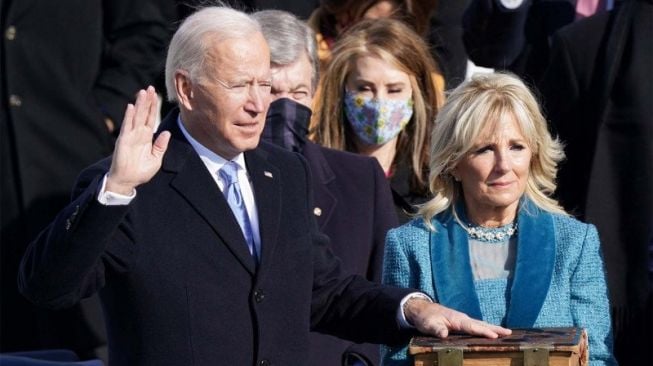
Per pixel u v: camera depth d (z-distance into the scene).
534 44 27.91
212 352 17.02
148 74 28.12
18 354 20.64
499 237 18.64
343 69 24.27
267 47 17.45
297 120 22.08
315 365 20.86
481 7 27.48
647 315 23.48
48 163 26.77
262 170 18.00
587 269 18.41
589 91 24.81
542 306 18.17
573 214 24.89
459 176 18.64
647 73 24.56
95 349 26.50
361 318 18.19
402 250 18.75
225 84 17.08
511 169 18.25
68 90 27.02
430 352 16.44
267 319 17.36
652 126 24.38
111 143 27.44
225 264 17.30
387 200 22.22
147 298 16.98
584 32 25.05
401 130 24.44
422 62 24.27
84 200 16.12
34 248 16.53
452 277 18.41
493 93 18.34
